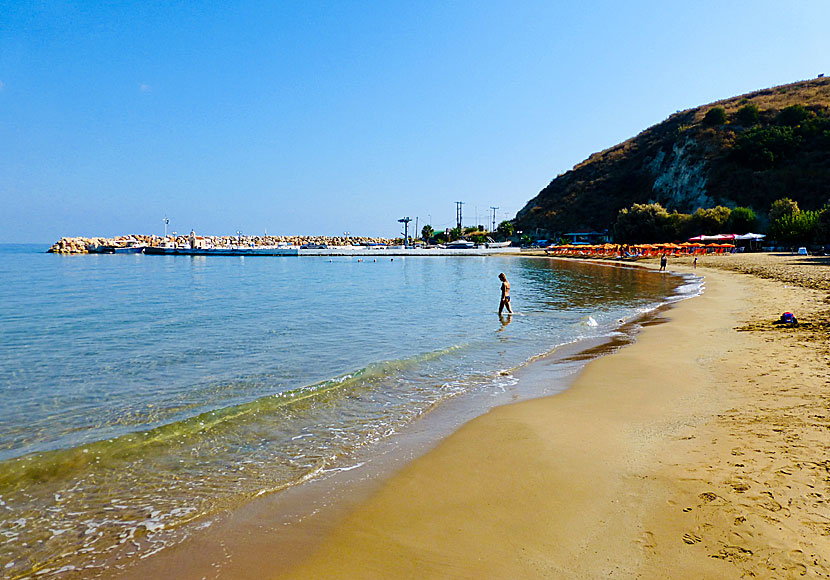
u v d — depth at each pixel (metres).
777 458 5.48
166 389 10.36
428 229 142.50
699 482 5.08
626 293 28.94
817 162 73.56
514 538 4.38
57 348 14.78
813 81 110.00
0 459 6.82
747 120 91.31
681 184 89.56
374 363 12.03
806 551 3.78
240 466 6.41
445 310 22.92
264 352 13.98
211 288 36.94
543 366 11.74
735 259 52.06
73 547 4.65
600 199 115.56
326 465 6.39
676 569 3.70
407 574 3.94
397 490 5.53
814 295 20.20
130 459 6.68
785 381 8.63
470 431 7.36
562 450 6.37
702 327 15.21
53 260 95.44
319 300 27.78
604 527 4.41
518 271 52.97
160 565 4.29
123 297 30.55
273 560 4.28
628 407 8.03
